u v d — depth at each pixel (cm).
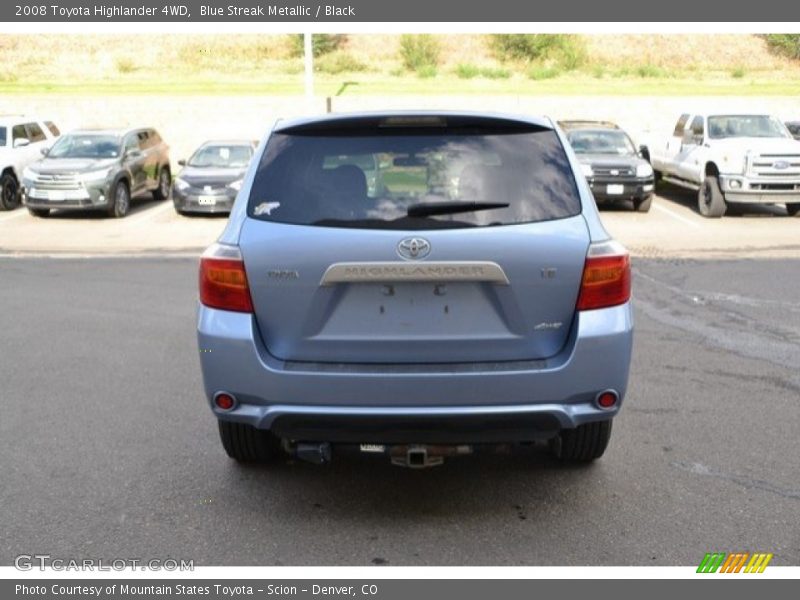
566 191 390
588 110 2641
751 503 424
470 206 379
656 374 646
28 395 604
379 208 380
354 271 371
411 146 395
